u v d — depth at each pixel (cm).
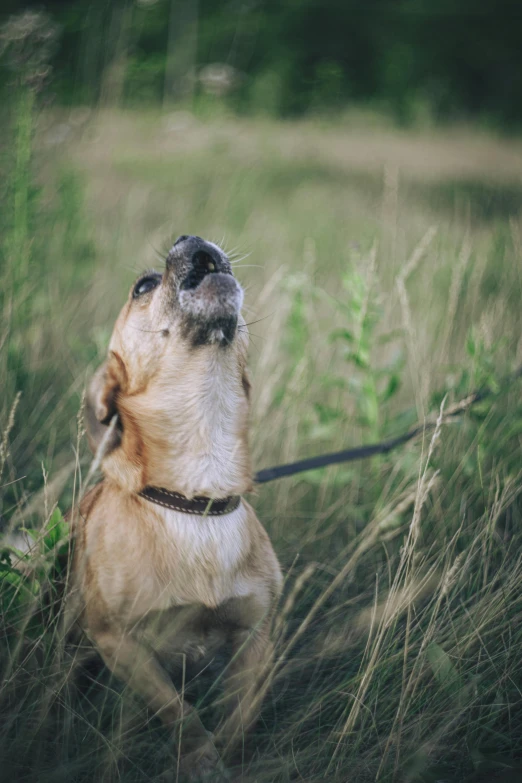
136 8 1113
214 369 281
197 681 287
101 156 947
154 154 973
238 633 278
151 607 260
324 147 1250
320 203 932
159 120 1030
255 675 262
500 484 349
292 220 841
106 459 280
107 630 263
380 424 392
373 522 340
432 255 580
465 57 1927
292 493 394
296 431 402
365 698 260
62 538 270
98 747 237
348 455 343
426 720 246
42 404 411
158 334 282
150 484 272
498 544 326
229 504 278
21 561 270
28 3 1159
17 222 439
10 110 498
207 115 1054
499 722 261
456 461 369
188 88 1186
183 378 279
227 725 252
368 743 250
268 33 1758
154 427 277
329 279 611
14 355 407
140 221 750
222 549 270
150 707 254
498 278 535
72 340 462
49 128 651
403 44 1891
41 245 496
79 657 272
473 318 469
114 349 294
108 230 694
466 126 1583
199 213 789
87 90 934
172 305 282
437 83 1795
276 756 250
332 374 447
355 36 1914
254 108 1383
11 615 261
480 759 235
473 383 370
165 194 859
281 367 417
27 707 243
